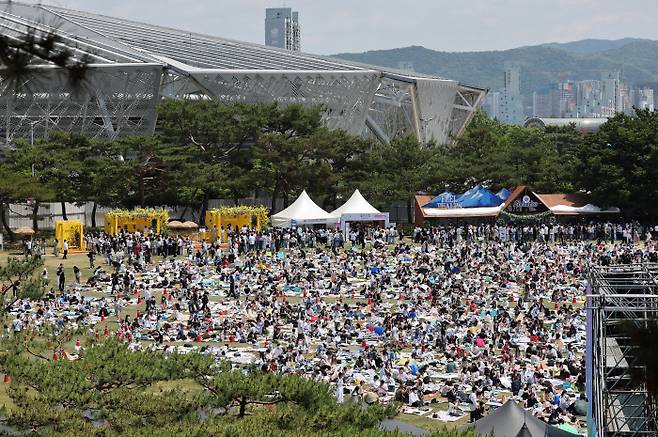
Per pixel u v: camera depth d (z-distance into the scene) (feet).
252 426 102.99
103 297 255.09
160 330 210.38
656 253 308.81
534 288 252.83
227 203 477.77
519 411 119.14
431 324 205.77
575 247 340.18
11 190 355.15
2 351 136.36
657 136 409.08
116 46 515.91
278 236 364.58
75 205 423.64
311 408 112.37
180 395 119.24
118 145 403.95
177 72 495.41
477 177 460.14
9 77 40.14
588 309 126.72
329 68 569.23
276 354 180.86
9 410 121.60
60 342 156.04
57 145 402.31
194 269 301.43
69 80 41.37
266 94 525.34
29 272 161.79
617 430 108.68
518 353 179.93
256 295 250.16
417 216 428.56
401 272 286.46
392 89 600.80
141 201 407.03
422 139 603.26
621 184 403.95
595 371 118.01
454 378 167.32
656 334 38.22
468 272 286.25
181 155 416.67
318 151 448.65
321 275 288.30
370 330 205.36
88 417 113.29
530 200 413.18
